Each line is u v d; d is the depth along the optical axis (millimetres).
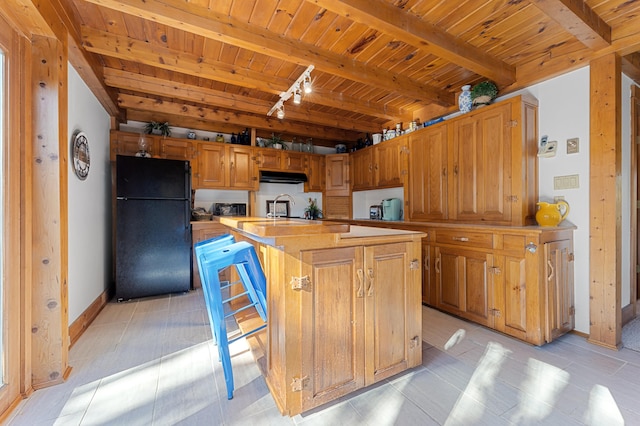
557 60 2504
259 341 2117
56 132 1772
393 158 4109
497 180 2715
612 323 2168
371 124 4609
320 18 2090
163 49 2475
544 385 1721
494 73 2646
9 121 1567
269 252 1685
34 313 1700
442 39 2213
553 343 2260
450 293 2859
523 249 2260
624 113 2596
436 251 3016
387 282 1761
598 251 2254
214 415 1484
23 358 1629
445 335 2406
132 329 2535
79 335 2400
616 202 2182
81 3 1965
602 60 2225
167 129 4020
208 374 1851
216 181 4238
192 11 1933
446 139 3250
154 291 3408
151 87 3082
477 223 2896
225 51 2549
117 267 3248
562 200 2529
